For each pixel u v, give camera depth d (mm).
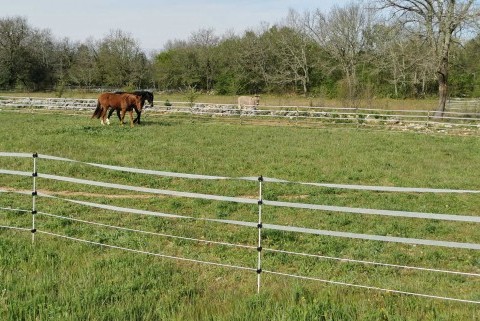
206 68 63375
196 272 6238
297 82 60156
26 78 66125
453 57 31969
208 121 28281
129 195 10500
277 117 29062
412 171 13859
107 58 65688
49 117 28203
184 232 8008
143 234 7840
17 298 4980
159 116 30500
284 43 57219
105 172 12578
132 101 23109
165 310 4836
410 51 33219
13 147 16188
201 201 10039
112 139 18469
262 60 59938
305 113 29375
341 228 8430
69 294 5031
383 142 19906
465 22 28312
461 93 45531
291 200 10375
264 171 13359
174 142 18297
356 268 6605
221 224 8547
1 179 11500
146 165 13703
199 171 13141
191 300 5188
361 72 51344
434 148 18453
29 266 6023
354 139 20672
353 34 50406
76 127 21078
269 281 5895
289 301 5074
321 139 20438
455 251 7426
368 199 10484
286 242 7645
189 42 67500
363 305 4941
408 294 5242
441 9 28688
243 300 5055
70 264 6199
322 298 5070
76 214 8969
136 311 4734
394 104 35188
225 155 15750
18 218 8586
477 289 5898
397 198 10625
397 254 7137
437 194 11109
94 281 5500
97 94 51281
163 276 5883
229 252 7176
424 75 30875
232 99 47469
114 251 6965
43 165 13195
